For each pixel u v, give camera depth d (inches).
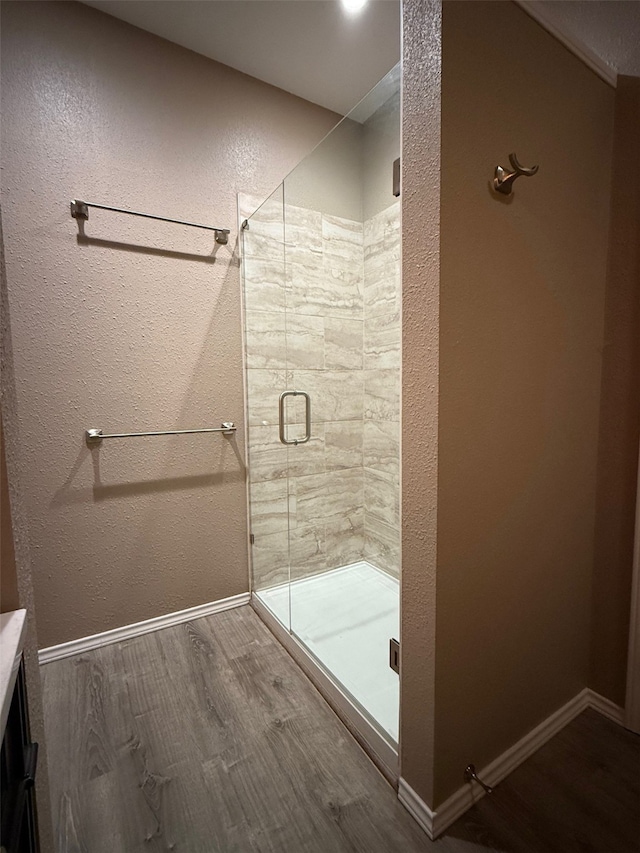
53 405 61.6
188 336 71.1
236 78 72.2
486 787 39.6
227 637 70.0
